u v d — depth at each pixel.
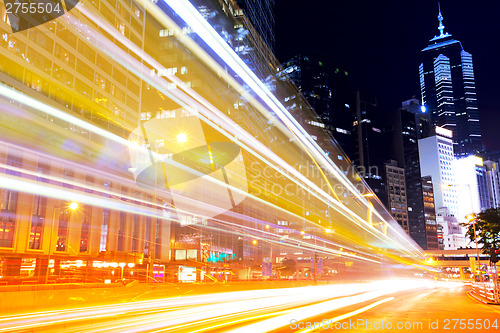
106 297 28.61
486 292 38.66
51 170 59.50
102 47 73.38
